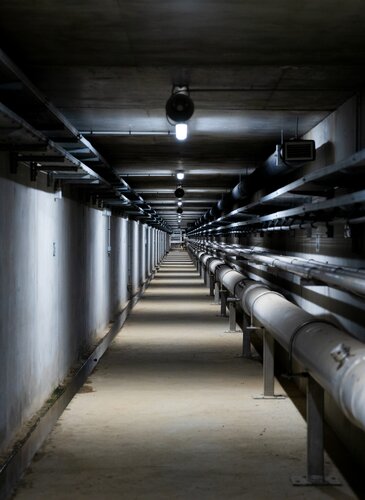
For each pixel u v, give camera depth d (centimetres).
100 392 817
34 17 472
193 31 499
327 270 540
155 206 2723
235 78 635
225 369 960
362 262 589
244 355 1056
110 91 693
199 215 3603
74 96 717
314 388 500
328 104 741
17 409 598
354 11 457
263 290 773
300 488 495
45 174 729
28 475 526
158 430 648
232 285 1043
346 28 493
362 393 318
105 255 1380
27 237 642
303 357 445
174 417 696
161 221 3694
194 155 1178
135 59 574
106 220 1398
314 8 451
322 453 503
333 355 378
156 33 504
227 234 2262
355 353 363
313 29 494
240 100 731
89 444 605
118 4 445
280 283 1066
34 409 670
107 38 517
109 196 1179
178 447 594
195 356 1067
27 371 643
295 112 789
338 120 755
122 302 1761
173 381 878
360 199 438
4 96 547
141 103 747
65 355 878
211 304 1900
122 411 723
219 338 1258
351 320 618
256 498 475
